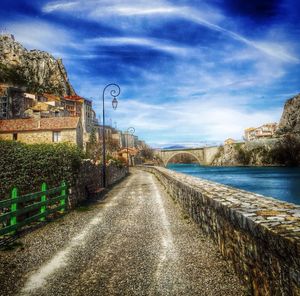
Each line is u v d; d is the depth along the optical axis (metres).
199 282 4.63
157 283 4.69
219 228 5.80
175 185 14.05
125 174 42.53
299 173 77.25
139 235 7.72
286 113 145.38
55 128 40.47
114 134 117.31
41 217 9.56
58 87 157.25
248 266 4.04
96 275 5.09
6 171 11.14
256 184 53.19
